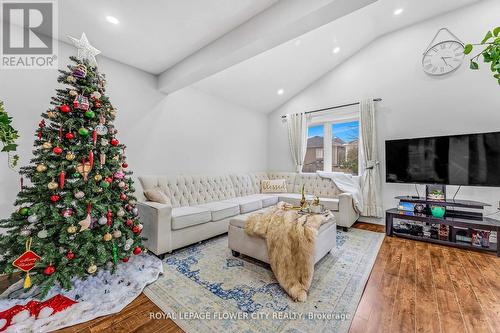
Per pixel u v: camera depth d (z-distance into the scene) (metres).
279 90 4.73
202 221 2.87
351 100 4.26
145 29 2.39
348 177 4.14
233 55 2.49
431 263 2.38
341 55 4.18
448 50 3.33
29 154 2.33
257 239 2.26
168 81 3.23
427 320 1.51
